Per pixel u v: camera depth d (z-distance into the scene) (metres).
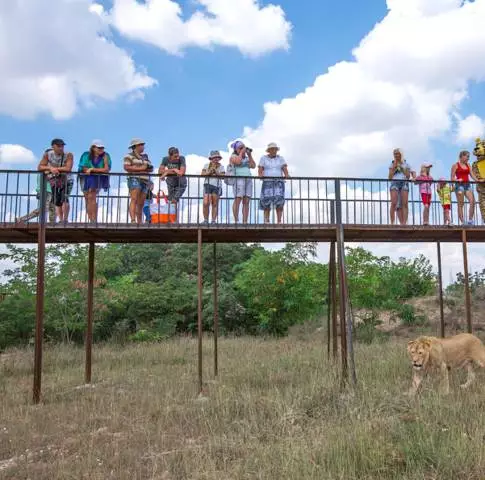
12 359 16.08
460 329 21.11
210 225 10.98
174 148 11.12
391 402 8.02
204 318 25.69
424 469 5.52
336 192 11.36
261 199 11.58
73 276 20.86
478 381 10.03
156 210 11.06
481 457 5.57
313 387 9.29
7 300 20.45
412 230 11.74
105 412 8.88
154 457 6.42
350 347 10.77
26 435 7.60
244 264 25.28
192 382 11.52
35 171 10.51
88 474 5.86
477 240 13.58
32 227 10.62
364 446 5.94
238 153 11.52
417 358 9.21
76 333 22.70
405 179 11.61
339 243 11.25
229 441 6.79
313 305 23.83
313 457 5.81
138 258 31.88
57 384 12.04
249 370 12.31
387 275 23.52
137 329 23.69
